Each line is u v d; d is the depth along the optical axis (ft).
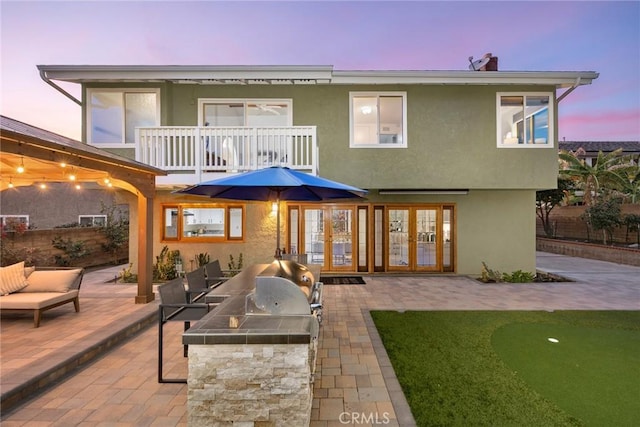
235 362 8.39
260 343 8.31
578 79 29.53
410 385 11.82
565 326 18.30
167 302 12.97
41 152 14.21
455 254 34.37
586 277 33.17
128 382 12.05
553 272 36.09
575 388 11.54
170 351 14.99
